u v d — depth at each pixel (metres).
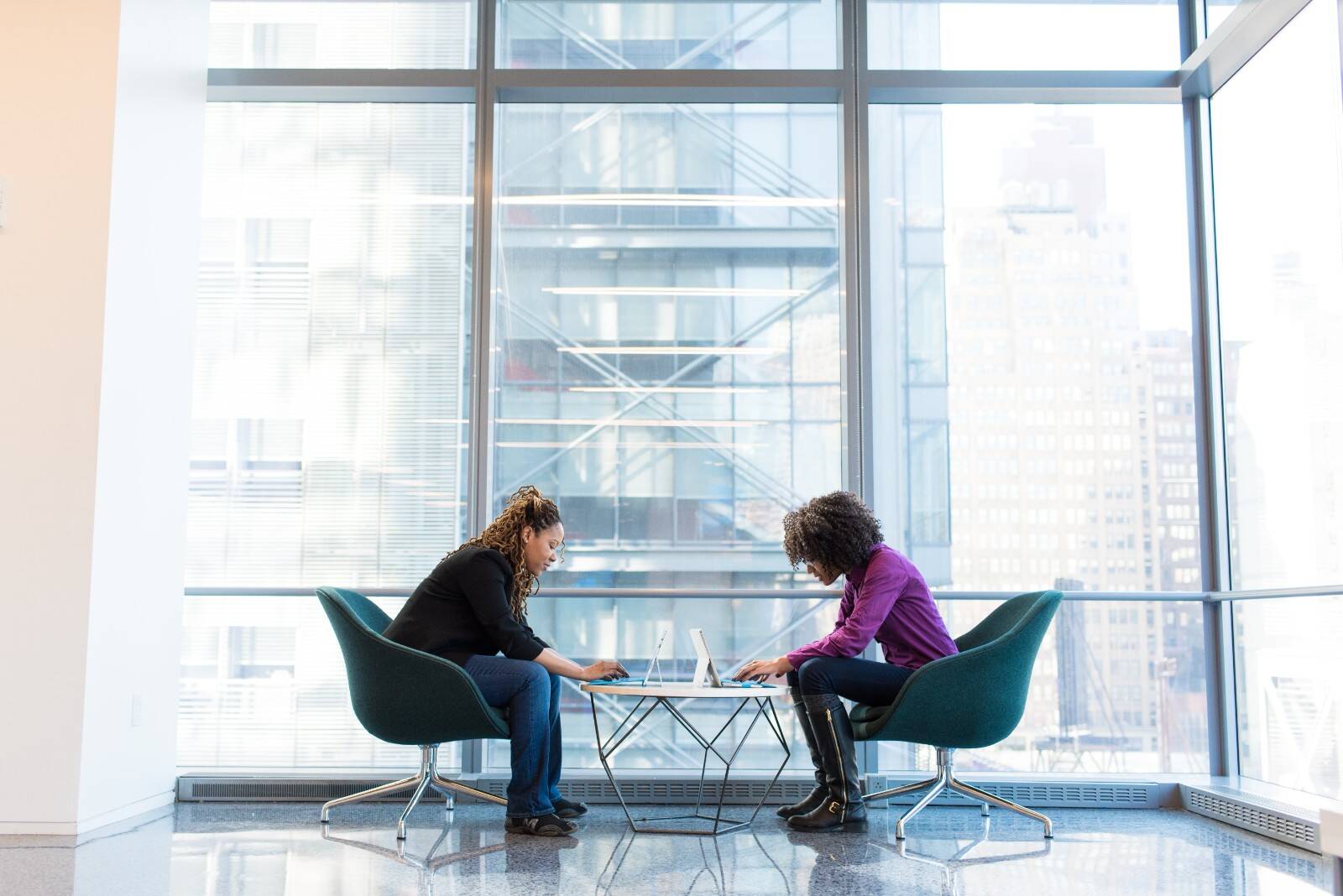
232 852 3.26
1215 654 4.36
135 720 3.81
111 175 3.66
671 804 4.16
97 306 3.61
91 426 3.57
